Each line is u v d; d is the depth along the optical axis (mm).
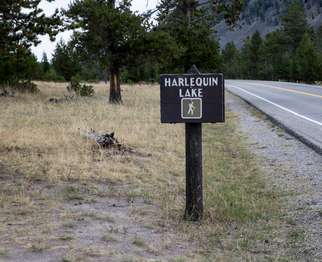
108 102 25078
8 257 4977
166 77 6305
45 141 11531
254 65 112188
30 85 27422
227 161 10727
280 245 5566
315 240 5617
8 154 10055
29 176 8461
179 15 33281
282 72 90688
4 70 25375
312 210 6758
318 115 18219
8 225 5988
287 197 7578
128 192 7848
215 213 6703
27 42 10602
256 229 6129
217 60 31812
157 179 8844
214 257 5215
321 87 39500
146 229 6098
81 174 8695
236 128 16281
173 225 6277
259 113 20500
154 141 12633
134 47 25266
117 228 6031
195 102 6297
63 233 5777
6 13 10297
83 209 6852
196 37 31297
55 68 57688
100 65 25906
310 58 75250
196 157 6469
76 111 19047
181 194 7906
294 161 10188
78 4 24375
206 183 8562
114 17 24531
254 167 9938
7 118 16188
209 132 15586
